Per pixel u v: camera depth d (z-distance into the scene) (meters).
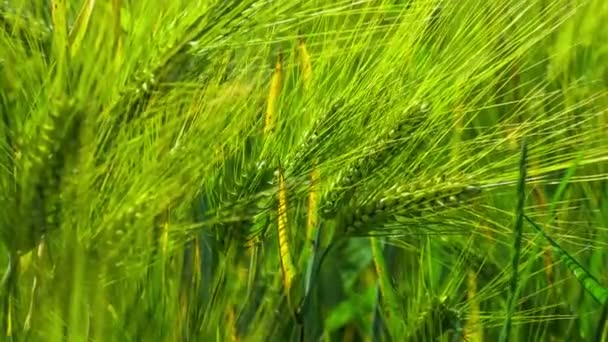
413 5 1.06
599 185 1.23
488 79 1.21
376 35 1.11
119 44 0.95
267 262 1.11
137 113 0.95
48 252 0.94
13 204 0.92
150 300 1.00
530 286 1.18
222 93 0.98
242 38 1.01
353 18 1.11
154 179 0.95
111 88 0.94
